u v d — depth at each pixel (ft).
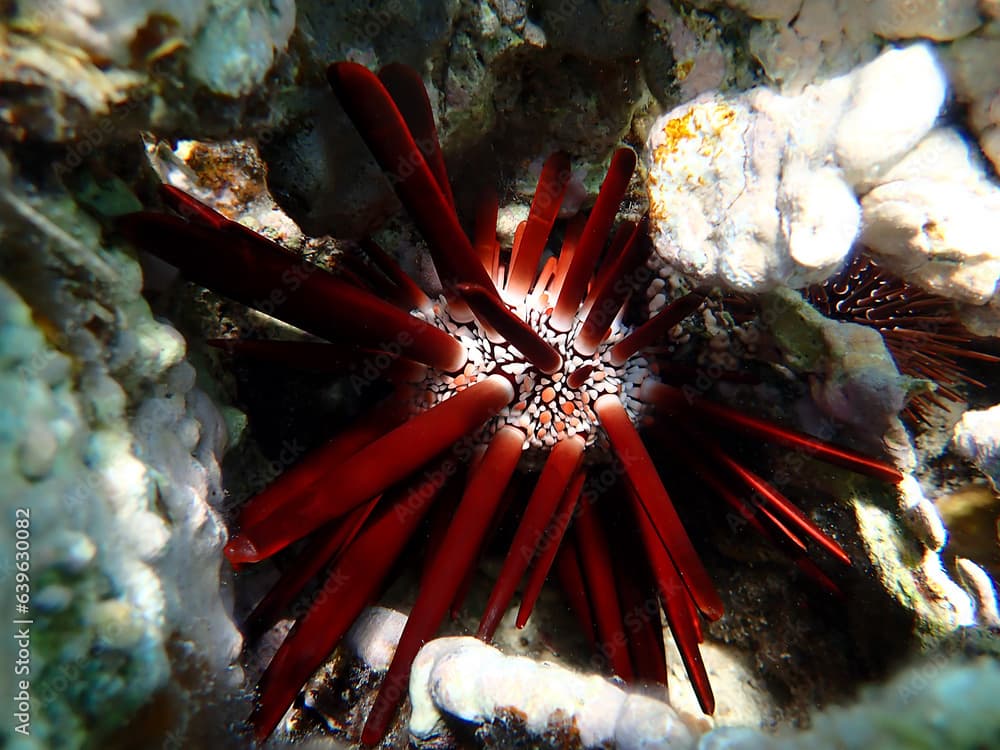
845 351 0.46
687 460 0.51
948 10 0.34
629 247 0.44
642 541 0.48
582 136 0.58
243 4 0.33
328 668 0.50
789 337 0.49
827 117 0.38
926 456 0.50
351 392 0.57
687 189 0.43
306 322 0.38
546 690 0.37
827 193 0.38
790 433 0.47
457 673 0.39
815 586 0.53
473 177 0.60
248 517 0.44
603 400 0.48
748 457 0.54
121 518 0.29
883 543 0.48
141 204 0.38
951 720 0.27
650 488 0.43
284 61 0.39
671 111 0.45
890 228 0.40
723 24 0.42
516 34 0.49
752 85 0.42
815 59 0.39
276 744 0.43
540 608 0.58
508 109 0.56
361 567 0.42
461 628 0.56
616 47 0.50
